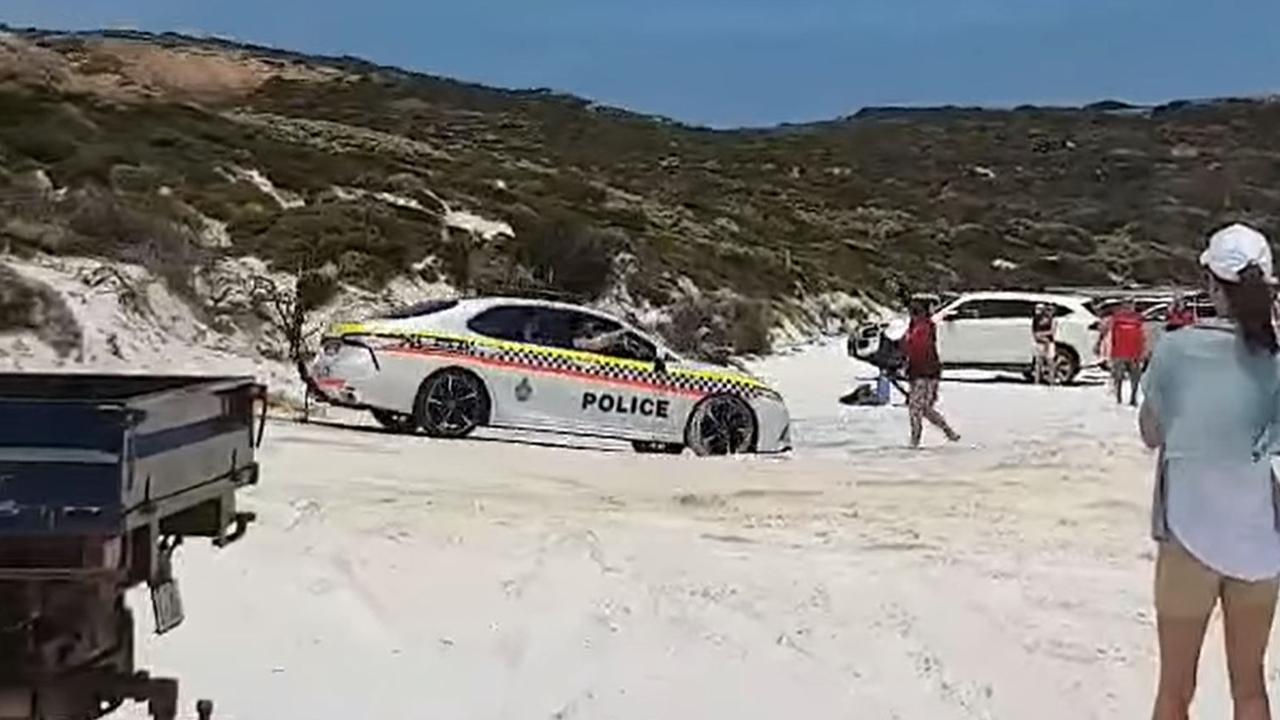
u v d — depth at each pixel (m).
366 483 14.23
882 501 14.38
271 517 11.18
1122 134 126.81
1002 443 21.41
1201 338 6.13
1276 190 112.19
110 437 5.29
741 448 20.20
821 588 10.22
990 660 8.88
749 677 8.48
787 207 84.81
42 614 5.48
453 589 9.87
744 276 54.38
